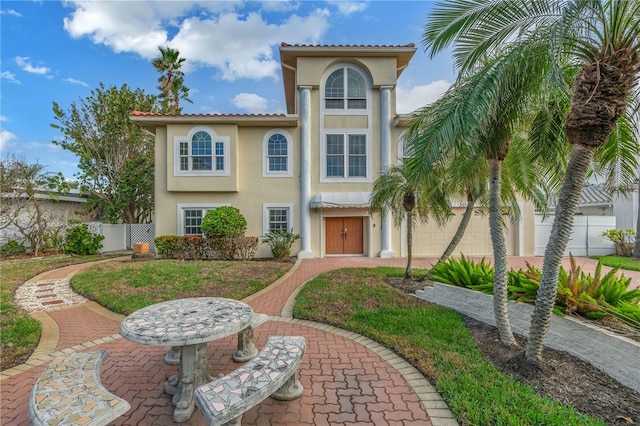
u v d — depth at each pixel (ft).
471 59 16.14
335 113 56.80
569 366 15.02
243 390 10.23
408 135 19.12
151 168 75.15
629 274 41.81
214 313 14.60
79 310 26.05
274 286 34.63
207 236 51.21
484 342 18.47
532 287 19.26
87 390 10.42
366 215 56.08
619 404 12.35
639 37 12.47
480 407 12.09
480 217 57.67
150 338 11.79
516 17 14.87
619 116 13.01
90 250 59.93
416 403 12.93
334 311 24.62
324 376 15.20
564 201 14.25
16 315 24.13
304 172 55.83
